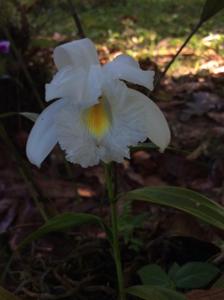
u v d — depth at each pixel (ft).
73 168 1.66
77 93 0.75
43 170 1.68
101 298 1.02
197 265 0.95
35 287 1.03
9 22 1.91
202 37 2.72
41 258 1.10
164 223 1.13
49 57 2.08
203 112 1.94
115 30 2.96
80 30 1.07
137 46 2.69
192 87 2.15
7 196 1.55
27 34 1.94
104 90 0.76
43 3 2.61
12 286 1.08
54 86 0.75
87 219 0.84
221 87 2.13
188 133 1.82
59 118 0.77
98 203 1.43
